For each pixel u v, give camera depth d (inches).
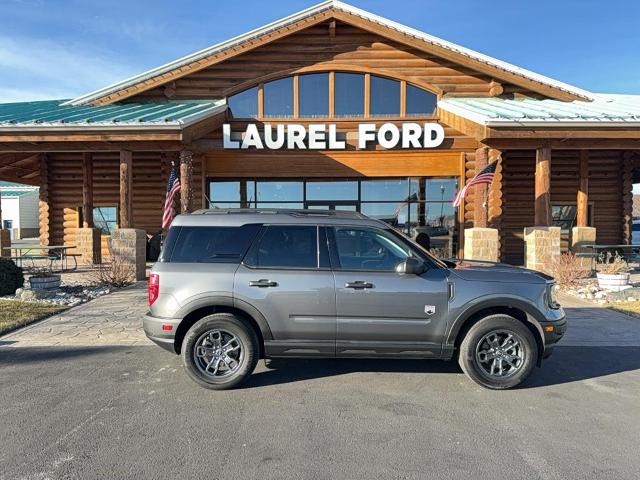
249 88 565.3
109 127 446.3
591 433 146.9
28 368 208.7
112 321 297.3
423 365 215.0
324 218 194.9
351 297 183.2
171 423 153.1
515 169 637.3
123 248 462.9
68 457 131.0
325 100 567.2
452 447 137.6
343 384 190.4
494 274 189.8
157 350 237.3
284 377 199.0
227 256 189.3
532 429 149.6
